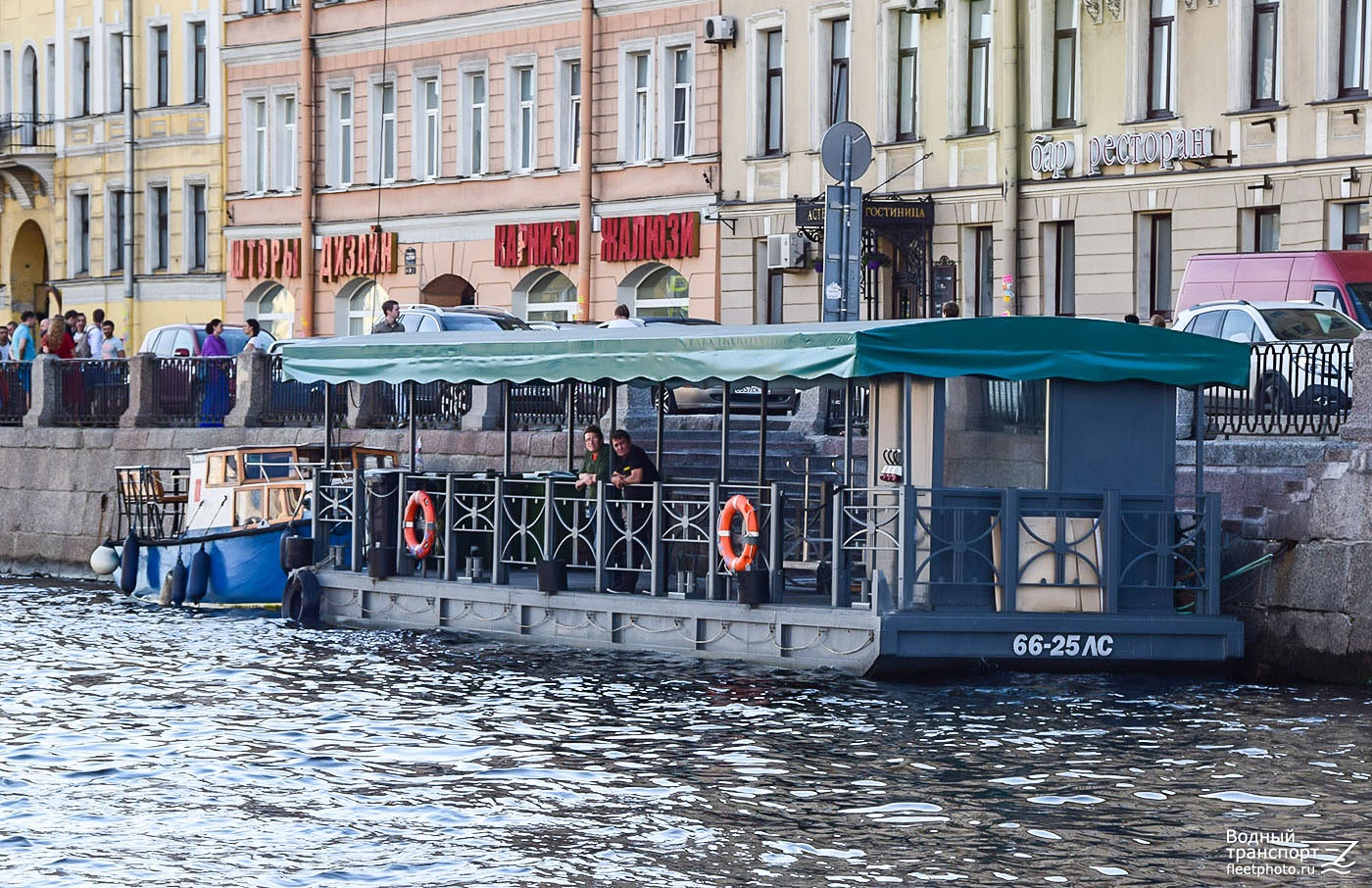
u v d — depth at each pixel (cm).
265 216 8444
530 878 2298
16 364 6309
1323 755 2895
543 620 3888
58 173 9325
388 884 2280
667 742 3020
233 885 2275
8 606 5006
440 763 2911
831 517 3712
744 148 6869
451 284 7912
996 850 2405
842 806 2622
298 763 2923
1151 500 3453
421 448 5266
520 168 7588
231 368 5825
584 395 5078
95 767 2906
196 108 8681
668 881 2280
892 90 6494
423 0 7838
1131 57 5859
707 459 4766
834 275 3788
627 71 7206
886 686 3369
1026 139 6116
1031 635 3366
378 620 4259
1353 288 4575
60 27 9281
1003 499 3378
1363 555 3447
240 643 4144
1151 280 5900
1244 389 3572
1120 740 2995
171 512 5625
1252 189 5597
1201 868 2320
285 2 8350
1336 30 5441
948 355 3338
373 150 8062
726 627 3578
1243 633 3462
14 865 2361
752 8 6831
